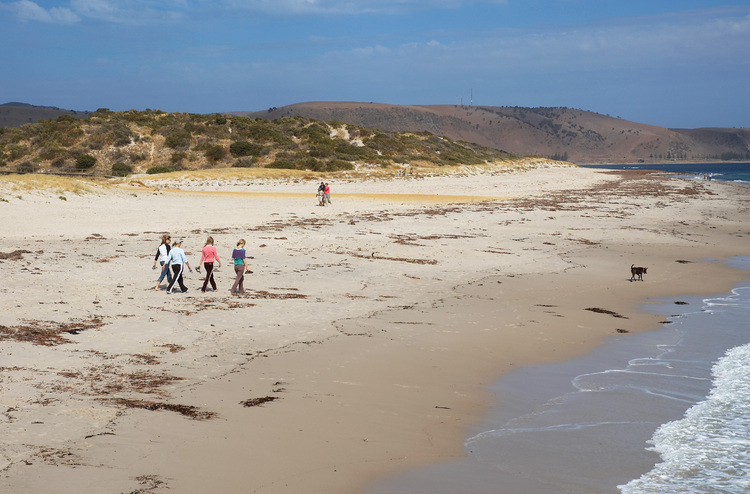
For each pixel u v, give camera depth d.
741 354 12.79
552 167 146.00
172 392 9.54
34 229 29.28
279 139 107.44
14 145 102.25
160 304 15.80
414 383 10.59
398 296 17.95
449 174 99.44
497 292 18.92
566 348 13.15
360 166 97.88
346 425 8.57
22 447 7.26
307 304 16.47
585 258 26.23
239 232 31.09
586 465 7.61
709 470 7.52
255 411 8.91
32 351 11.22
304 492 6.64
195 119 114.88
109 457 7.15
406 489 6.83
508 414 9.31
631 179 100.75
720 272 23.64
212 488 6.59
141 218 35.59
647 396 10.21
